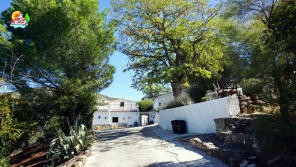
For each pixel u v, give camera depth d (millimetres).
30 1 9242
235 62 4336
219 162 4582
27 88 9477
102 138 12117
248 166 3584
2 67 8703
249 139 4484
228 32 4742
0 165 6637
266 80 4117
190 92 20859
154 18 14750
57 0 10258
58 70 8977
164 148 7191
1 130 7629
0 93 8086
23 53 8422
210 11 14422
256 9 6566
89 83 10312
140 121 34281
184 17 15086
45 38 9242
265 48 4227
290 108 3570
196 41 15414
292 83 3973
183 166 4711
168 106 14258
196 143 6543
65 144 7047
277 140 3109
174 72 14438
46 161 7523
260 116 3764
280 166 3049
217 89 9305
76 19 9781
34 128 10375
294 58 4480
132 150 7480
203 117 9102
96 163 6012
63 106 9594
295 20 5914
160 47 16234
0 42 7941
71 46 9648
